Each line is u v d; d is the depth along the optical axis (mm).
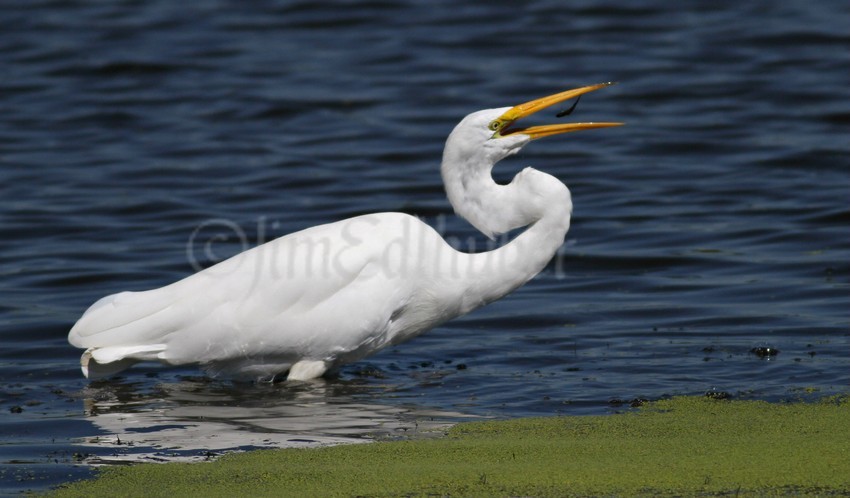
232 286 11078
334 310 11062
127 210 18938
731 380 10922
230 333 11031
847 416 9656
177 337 11031
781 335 12469
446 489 8102
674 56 28156
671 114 24359
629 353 12031
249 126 24250
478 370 11664
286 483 8273
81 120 24656
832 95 24938
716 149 22062
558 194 11445
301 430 9727
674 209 18594
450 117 24422
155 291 11172
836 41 28703
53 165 21641
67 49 29812
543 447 9008
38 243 17250
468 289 11625
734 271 15312
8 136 23547
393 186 20078
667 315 13508
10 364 12047
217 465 8727
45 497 8078
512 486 8133
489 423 9758
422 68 27891
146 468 8695
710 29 30359
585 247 16703
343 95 26109
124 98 26141
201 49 29875
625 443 9078
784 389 10562
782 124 23375
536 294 14711
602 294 14586
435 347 12617
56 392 11078
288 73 27812
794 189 19406
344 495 8023
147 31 31469
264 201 19406
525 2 33312
